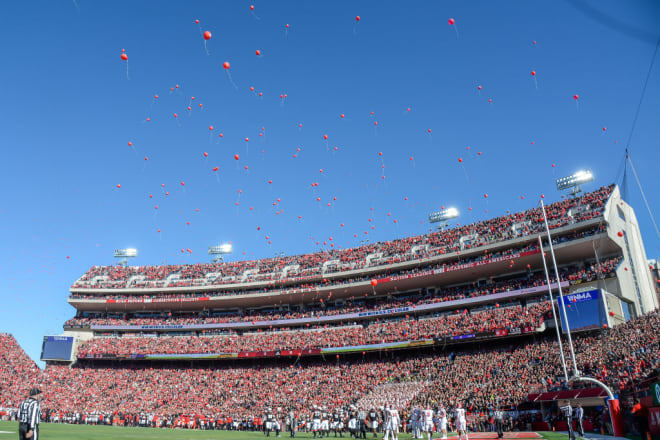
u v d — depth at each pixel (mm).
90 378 71312
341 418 44000
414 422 32094
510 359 50031
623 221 59719
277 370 66688
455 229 72875
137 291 83688
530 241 60312
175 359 73000
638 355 36625
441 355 59031
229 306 82000
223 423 54406
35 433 14008
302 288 74125
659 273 79438
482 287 63906
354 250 80750
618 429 24906
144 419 57562
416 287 71375
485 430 40500
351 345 63000
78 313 85562
